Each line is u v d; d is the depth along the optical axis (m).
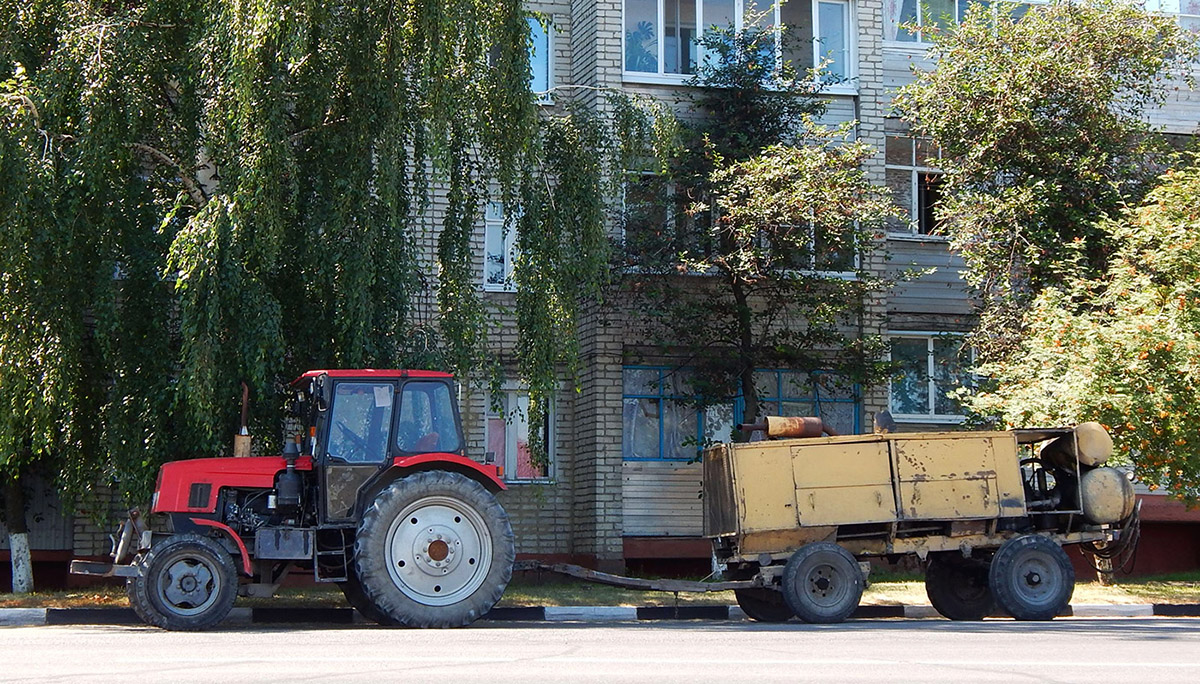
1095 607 16.58
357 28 15.40
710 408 22.38
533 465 17.05
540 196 16.81
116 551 13.51
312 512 13.41
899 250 23.34
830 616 13.98
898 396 23.22
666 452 22.20
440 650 9.36
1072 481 15.16
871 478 14.39
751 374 21.14
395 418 13.45
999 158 20.28
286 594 17.59
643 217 20.92
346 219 15.21
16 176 13.49
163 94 15.73
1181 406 16.31
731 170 19.50
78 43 14.21
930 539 14.56
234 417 15.26
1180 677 7.75
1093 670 8.11
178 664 8.28
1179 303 16.56
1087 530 15.04
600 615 15.48
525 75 16.34
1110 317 17.14
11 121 13.60
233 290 14.11
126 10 15.08
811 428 15.14
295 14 14.21
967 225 19.98
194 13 14.96
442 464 13.44
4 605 15.40
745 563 14.84
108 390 16.12
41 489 20.12
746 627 12.98
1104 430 15.01
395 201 15.23
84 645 10.12
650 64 22.58
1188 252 16.97
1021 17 22.92
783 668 8.03
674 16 22.78
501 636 10.98
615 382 21.81
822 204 19.19
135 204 15.13
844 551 14.17
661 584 14.55
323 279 15.28
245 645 9.97
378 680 7.34
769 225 19.58
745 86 21.22
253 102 14.23
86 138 13.99
